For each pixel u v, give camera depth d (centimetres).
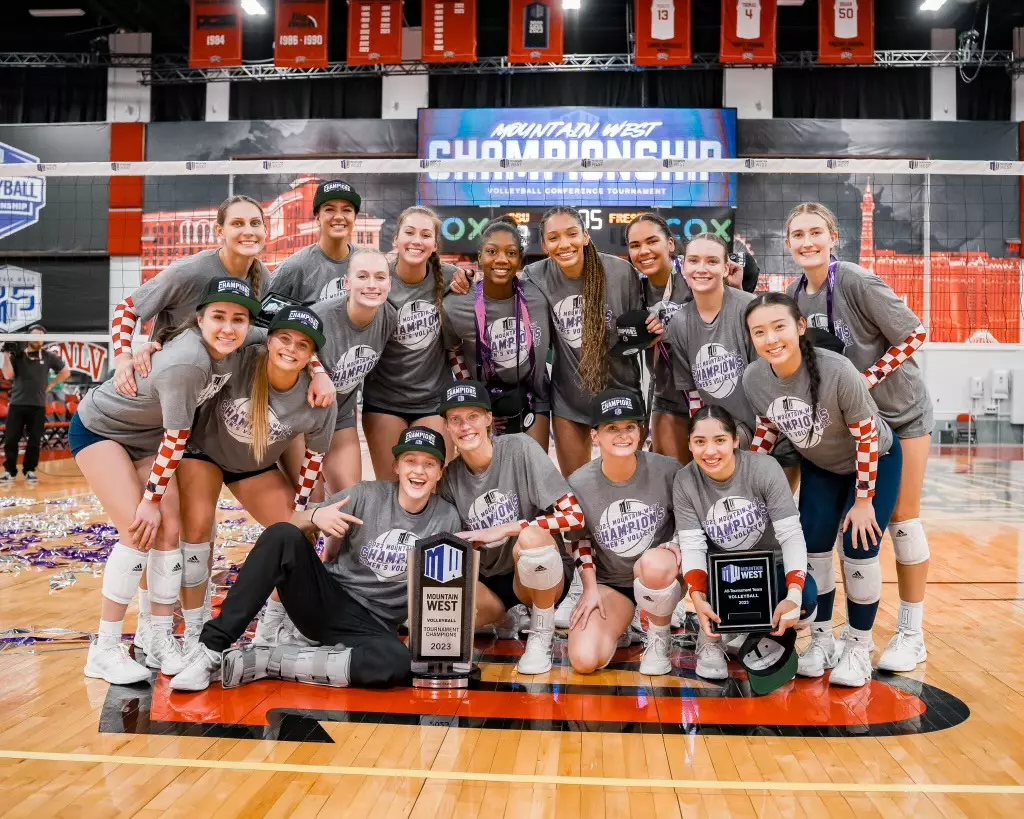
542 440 389
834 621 383
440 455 294
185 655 289
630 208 1185
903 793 200
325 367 335
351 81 1271
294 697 267
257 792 197
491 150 1224
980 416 1300
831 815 189
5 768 209
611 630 306
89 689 272
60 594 409
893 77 1246
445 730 239
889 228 1206
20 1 1223
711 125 1207
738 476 293
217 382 283
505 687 281
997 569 489
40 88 1305
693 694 275
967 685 284
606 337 367
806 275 324
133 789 198
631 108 1210
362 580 302
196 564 306
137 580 284
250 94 1285
